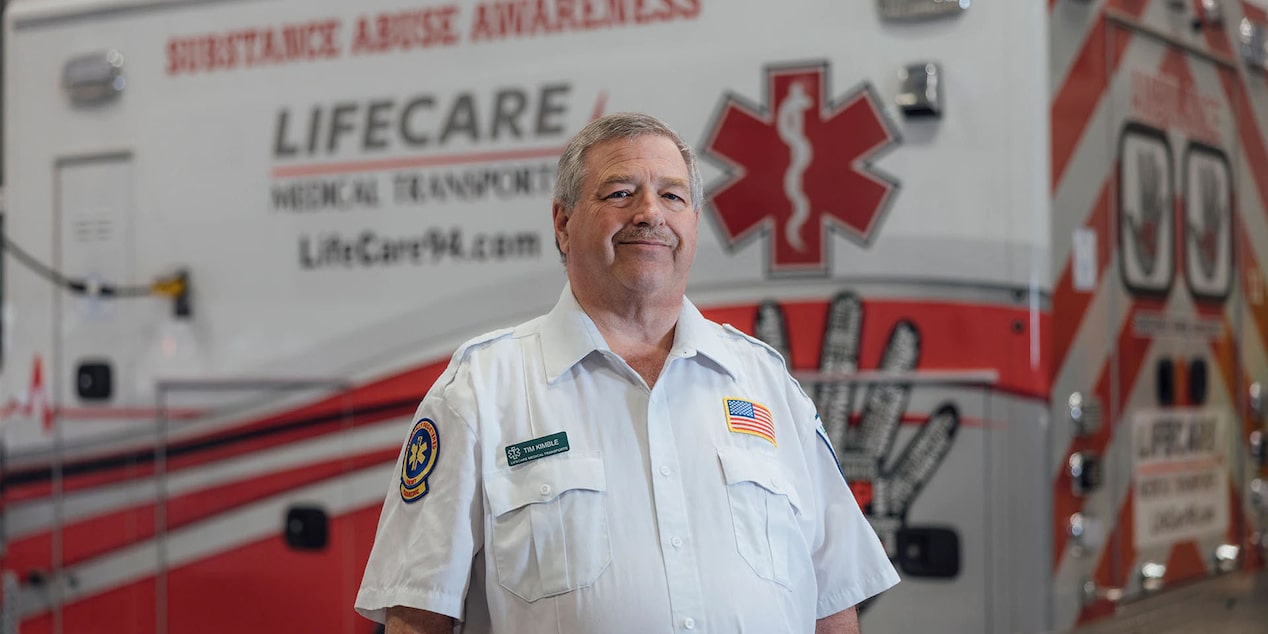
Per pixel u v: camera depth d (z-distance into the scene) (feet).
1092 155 11.01
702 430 6.88
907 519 10.57
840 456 10.74
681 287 7.04
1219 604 12.96
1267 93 14.28
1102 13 11.17
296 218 12.78
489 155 11.94
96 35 13.79
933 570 10.50
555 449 6.67
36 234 14.12
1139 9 11.75
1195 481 12.59
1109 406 11.18
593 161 6.90
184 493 13.33
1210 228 12.99
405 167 12.28
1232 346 13.42
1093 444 10.92
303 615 12.66
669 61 11.30
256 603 12.92
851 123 10.73
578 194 6.93
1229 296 13.37
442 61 12.16
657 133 6.94
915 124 10.55
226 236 13.11
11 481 14.24
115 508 13.67
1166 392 12.11
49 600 14.03
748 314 11.02
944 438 10.48
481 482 6.66
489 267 11.93
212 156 13.19
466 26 12.06
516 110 11.84
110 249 13.71
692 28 11.23
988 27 10.39
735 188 11.07
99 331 13.78
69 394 13.93
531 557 6.56
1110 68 11.31
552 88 11.73
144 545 13.50
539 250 11.72
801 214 10.86
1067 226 10.61
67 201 13.96
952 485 10.45
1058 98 10.50
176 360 13.35
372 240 12.42
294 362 12.77
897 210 10.59
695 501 6.72
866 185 10.68
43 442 14.07
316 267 12.68
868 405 10.67
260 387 12.93
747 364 7.34
